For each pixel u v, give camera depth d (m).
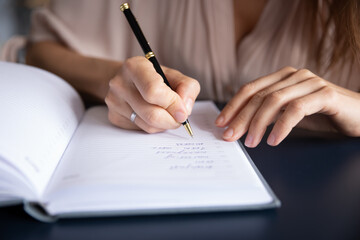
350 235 0.27
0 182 0.29
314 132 0.51
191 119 0.51
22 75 0.49
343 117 0.46
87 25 0.88
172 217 0.29
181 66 0.88
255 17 0.85
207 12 0.82
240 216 0.30
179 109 0.41
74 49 0.85
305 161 0.41
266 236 0.27
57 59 0.73
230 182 0.32
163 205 0.29
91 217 0.29
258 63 0.81
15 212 0.31
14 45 0.84
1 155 0.30
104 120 0.51
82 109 0.56
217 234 0.27
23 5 2.28
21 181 0.29
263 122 0.42
